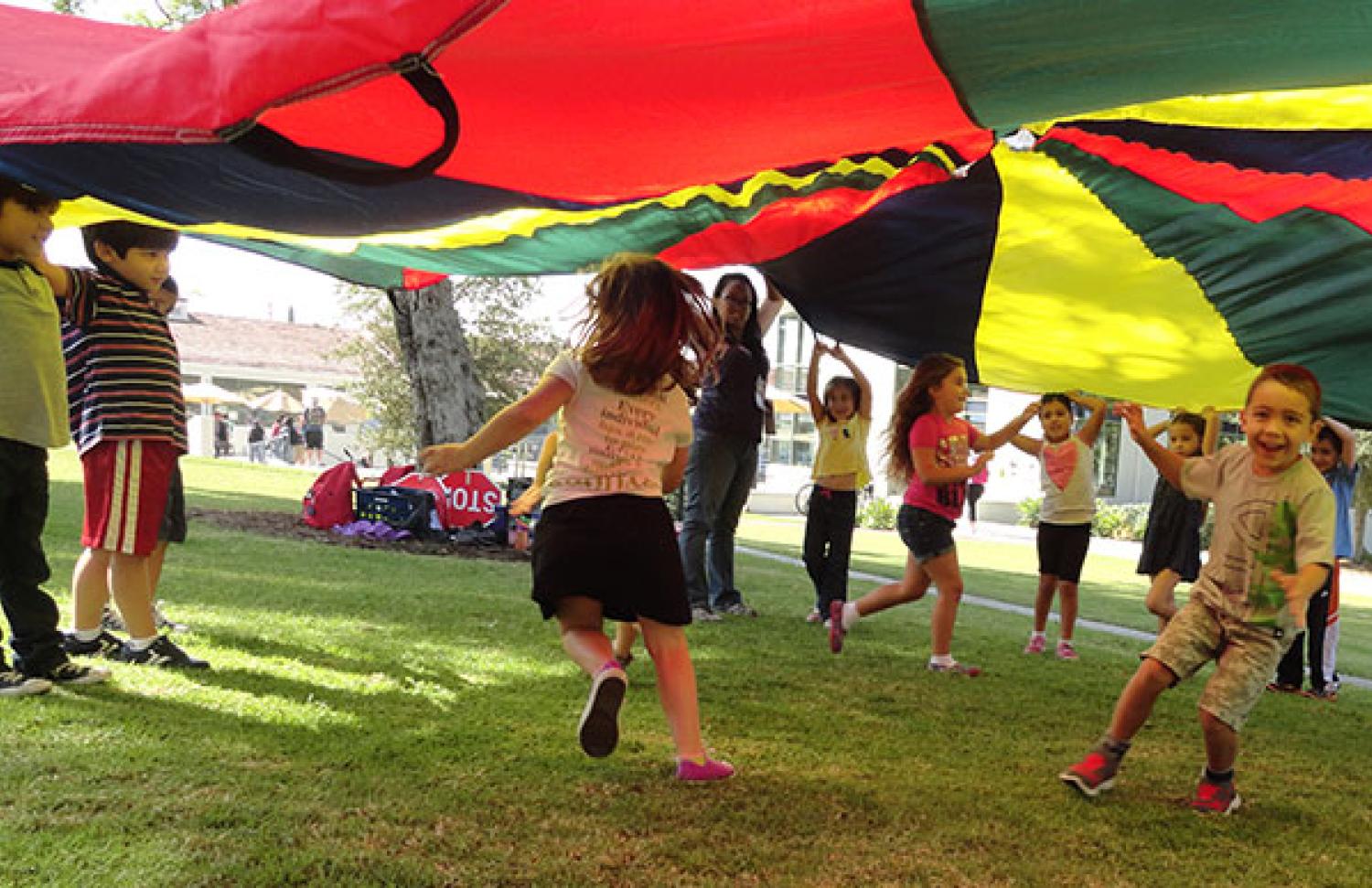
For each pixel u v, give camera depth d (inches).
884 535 744.3
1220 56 90.7
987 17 84.4
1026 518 966.4
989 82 97.6
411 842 88.4
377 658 159.0
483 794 101.7
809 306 236.7
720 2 83.8
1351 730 170.7
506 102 101.8
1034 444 227.8
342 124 106.3
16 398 125.4
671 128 109.6
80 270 136.6
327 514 339.0
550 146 114.0
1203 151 173.5
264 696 131.6
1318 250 188.1
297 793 97.8
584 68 95.0
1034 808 111.9
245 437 1723.7
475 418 400.5
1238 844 105.5
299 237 163.3
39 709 118.0
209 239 189.3
